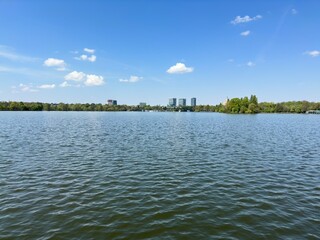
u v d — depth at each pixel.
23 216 12.38
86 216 12.48
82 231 10.98
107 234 10.76
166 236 10.65
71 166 22.58
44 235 10.60
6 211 12.92
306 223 11.82
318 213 12.94
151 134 49.62
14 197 14.91
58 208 13.40
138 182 18.16
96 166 22.72
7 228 11.16
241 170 21.84
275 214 12.84
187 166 23.12
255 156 27.89
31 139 39.75
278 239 10.38
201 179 19.09
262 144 36.84
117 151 30.23
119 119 116.00
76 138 41.97
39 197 14.97
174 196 15.41
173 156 27.56
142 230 11.15
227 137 45.22
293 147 34.25
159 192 16.11
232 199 14.96
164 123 86.62
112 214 12.75
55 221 11.90
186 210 13.34
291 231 11.06
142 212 13.03
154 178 19.22
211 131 56.53
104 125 74.00
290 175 20.31
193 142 38.47
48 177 19.08
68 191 16.06
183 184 17.81
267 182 18.39
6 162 23.70
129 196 15.34
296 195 15.67
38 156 26.66
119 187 17.02
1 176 19.12
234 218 12.40
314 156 28.08
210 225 11.65
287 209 13.48
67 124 75.94
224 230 11.19
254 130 59.19
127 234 10.78
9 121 84.81
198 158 26.62
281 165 23.77
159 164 23.80
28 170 20.98
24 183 17.55
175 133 52.00
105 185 17.38
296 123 86.19
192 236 10.66
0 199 14.56
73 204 13.97
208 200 14.78
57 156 26.81
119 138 42.66
